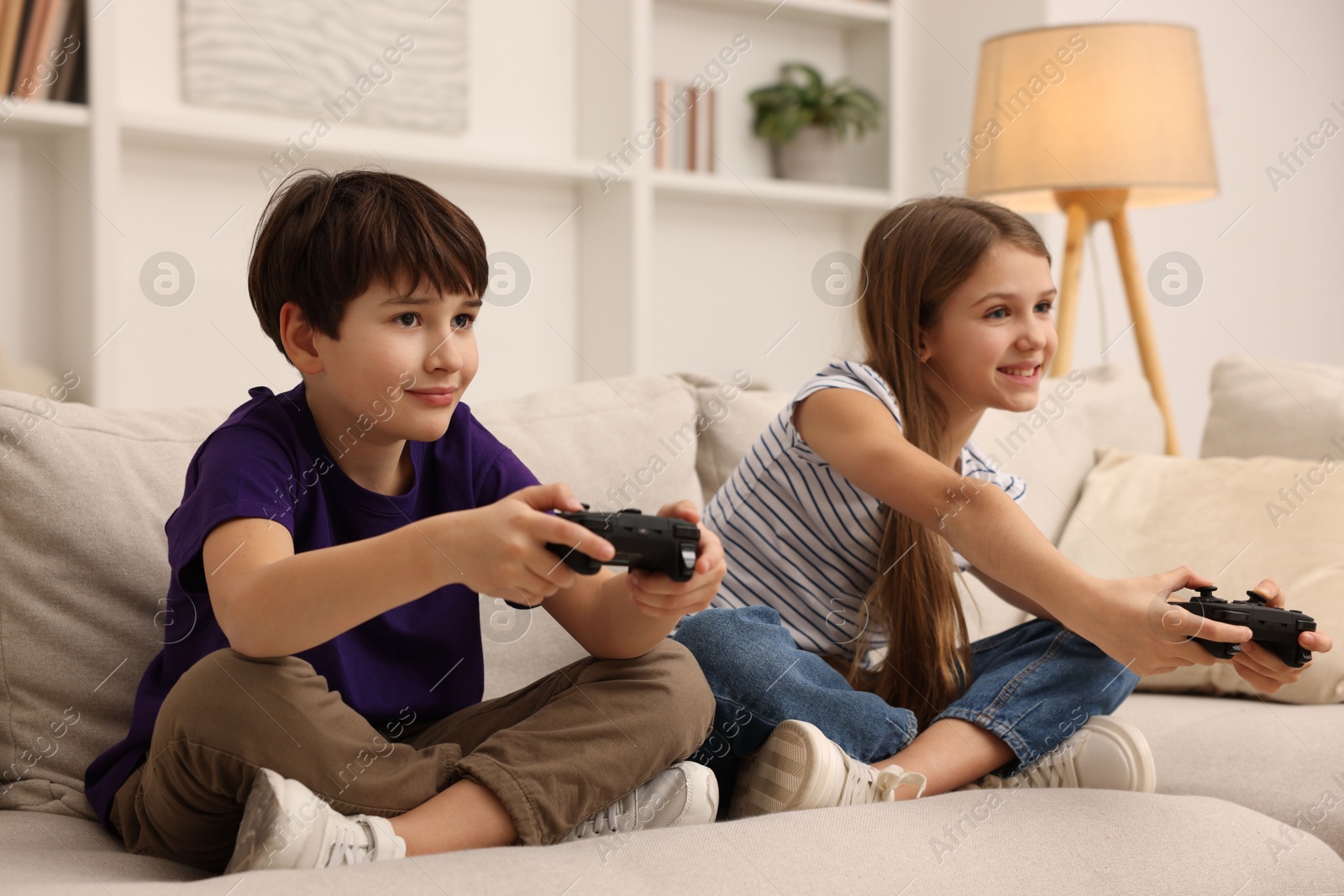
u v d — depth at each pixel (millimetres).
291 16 2361
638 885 663
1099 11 2727
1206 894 793
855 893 698
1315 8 2990
